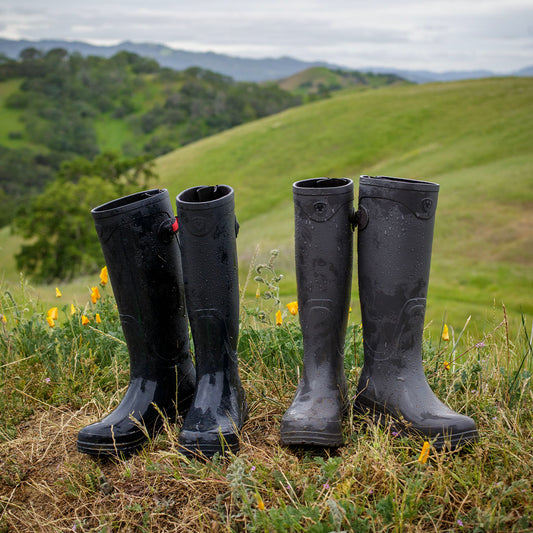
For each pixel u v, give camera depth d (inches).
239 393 43.3
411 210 39.9
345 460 38.3
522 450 37.3
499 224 548.7
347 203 41.0
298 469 37.3
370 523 32.7
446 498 34.1
